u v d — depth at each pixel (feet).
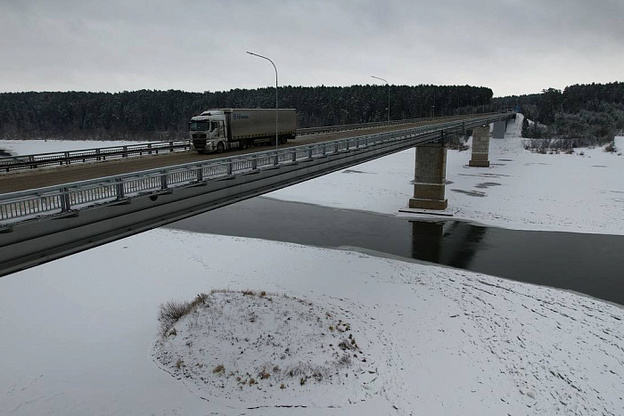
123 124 603.67
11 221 36.06
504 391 52.47
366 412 48.98
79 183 41.06
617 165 263.90
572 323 68.64
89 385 53.06
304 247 106.32
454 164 270.46
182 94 617.21
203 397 51.37
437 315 70.90
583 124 484.74
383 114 493.77
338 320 67.31
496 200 161.07
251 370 54.90
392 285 83.15
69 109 636.48
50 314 70.49
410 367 56.80
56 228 39.63
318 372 54.60
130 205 47.37
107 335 64.34
